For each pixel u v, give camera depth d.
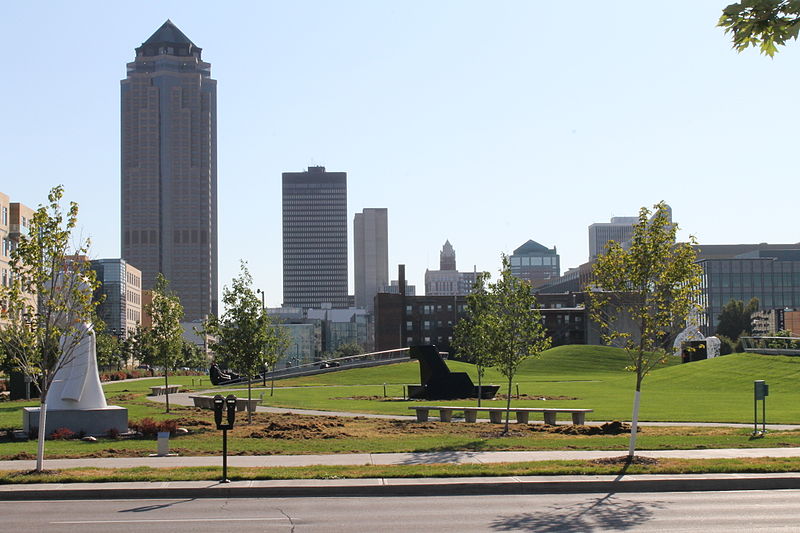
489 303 42.75
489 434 29.64
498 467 20.39
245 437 29.05
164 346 45.84
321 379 84.00
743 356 75.31
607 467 20.20
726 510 16.06
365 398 54.34
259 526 14.66
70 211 21.98
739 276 162.88
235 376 81.94
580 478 19.09
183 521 15.20
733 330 129.50
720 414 37.28
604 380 77.38
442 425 33.19
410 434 29.70
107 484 18.80
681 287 22.80
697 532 13.95
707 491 18.55
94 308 22.95
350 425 33.12
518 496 18.00
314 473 19.72
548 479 18.94
